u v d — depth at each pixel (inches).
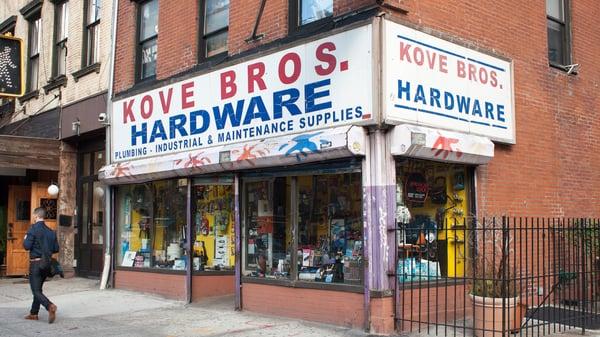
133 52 493.7
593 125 461.4
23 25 681.0
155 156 446.9
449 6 347.9
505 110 375.2
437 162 333.4
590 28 474.3
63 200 565.6
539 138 407.5
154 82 461.7
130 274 474.3
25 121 645.9
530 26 410.3
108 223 492.4
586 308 328.2
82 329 327.6
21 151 543.5
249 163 354.0
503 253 274.7
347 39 314.0
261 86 362.9
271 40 369.7
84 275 554.6
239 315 360.2
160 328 327.3
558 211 414.6
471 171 356.5
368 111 300.7
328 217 331.6
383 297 295.3
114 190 494.9
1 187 646.5
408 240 322.7
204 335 306.3
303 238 344.8
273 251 362.3
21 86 395.9
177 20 452.1
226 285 426.0
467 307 343.0
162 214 453.7
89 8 560.7
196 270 419.5
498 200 368.5
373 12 306.7
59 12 617.3
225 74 390.0
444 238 343.9
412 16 321.7
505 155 378.6
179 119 426.3
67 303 416.8
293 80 342.3
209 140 399.2
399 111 303.4
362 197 305.9
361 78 305.7
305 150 314.5
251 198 378.3
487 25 374.0
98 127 514.6
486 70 363.6
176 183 438.9
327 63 323.3
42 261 351.3
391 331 296.5
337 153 303.4
